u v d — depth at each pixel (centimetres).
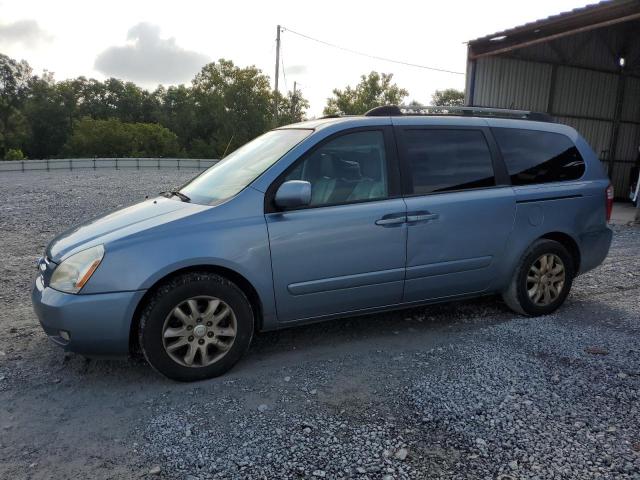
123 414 299
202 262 331
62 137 7862
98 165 3133
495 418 289
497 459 254
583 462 250
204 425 286
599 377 338
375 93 6378
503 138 445
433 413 296
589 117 1872
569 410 297
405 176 398
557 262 459
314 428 281
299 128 411
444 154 416
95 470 248
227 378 345
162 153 6931
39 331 428
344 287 377
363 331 428
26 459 257
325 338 414
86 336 317
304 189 341
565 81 1791
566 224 459
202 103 6712
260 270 348
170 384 336
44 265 349
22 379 344
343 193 378
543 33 1430
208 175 426
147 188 1739
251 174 374
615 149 1961
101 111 8694
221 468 248
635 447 261
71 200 1352
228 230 340
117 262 319
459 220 408
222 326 346
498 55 1642
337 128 385
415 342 403
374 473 244
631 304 498
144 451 262
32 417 296
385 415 295
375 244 380
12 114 7856
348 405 306
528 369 349
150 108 9081
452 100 7069
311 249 361
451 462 252
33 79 7931
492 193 424
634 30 1869
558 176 462
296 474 243
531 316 459
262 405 307
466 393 317
